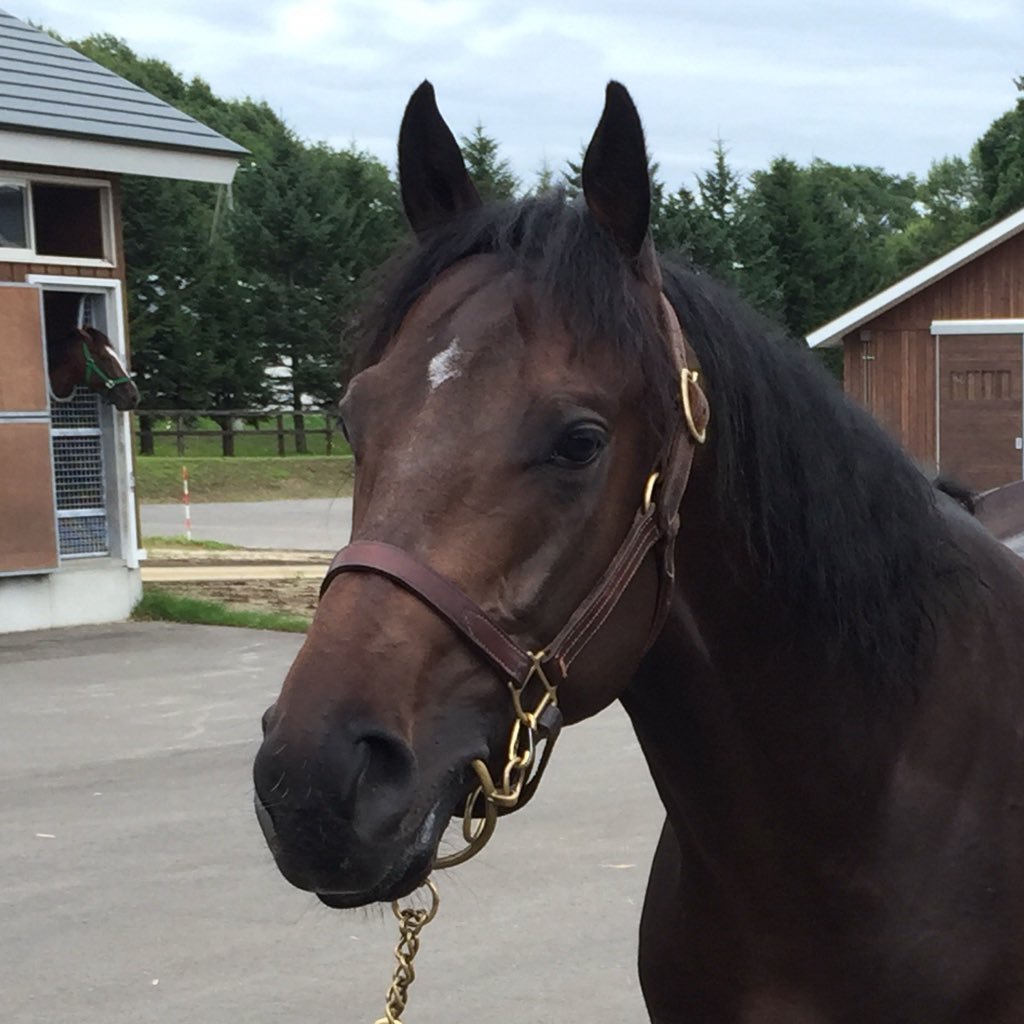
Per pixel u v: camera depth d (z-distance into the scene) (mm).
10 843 5141
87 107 10555
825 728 1918
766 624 1890
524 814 5449
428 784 1516
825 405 1926
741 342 1831
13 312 9938
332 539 18016
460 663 1560
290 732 1453
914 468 2053
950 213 40719
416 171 1953
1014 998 1969
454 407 1604
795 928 1980
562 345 1628
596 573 1645
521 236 1740
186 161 10883
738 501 1815
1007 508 3234
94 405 10820
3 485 9930
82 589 10594
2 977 3859
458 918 4285
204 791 5879
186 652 9320
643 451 1672
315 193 34719
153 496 25281
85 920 4316
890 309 16812
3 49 10828
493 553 1569
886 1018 1950
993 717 2033
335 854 1437
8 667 8789
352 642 1516
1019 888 1979
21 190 10125
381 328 1776
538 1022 3539
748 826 1964
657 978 2191
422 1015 3582
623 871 4730
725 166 30656
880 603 1902
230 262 34125
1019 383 16188
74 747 6688
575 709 1688
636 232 1720
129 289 32938
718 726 1933
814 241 32156
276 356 35031
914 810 1948
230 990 3770
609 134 1720
